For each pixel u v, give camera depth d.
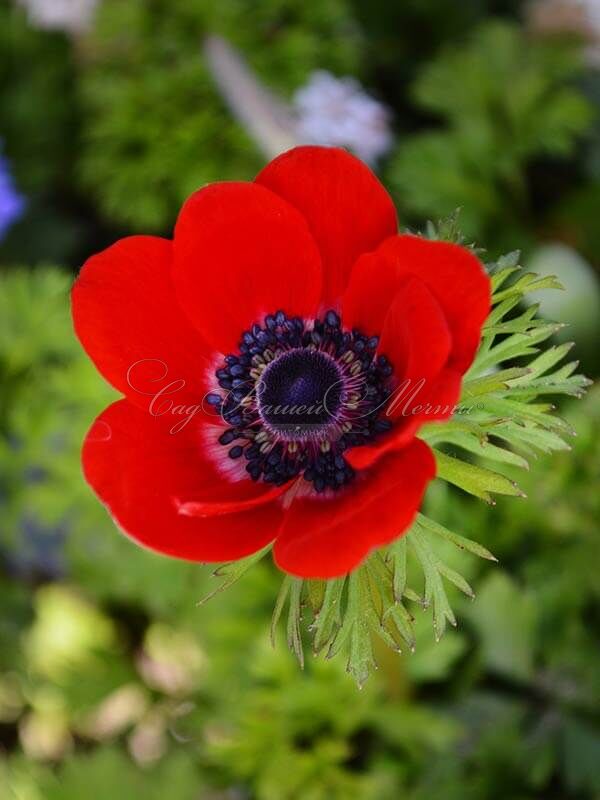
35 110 0.55
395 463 0.29
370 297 0.31
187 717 0.45
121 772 0.43
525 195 0.50
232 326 0.31
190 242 0.30
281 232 0.30
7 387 0.46
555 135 0.50
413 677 0.41
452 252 0.28
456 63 0.51
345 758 0.43
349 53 0.52
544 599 0.42
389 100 0.56
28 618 0.47
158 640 0.48
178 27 0.51
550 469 0.42
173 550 0.29
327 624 0.30
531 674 0.42
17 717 0.49
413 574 0.41
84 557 0.45
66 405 0.47
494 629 0.42
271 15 0.52
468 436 0.32
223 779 0.44
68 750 0.48
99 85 0.52
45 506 0.45
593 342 0.45
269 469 0.31
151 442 0.30
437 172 0.49
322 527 0.28
